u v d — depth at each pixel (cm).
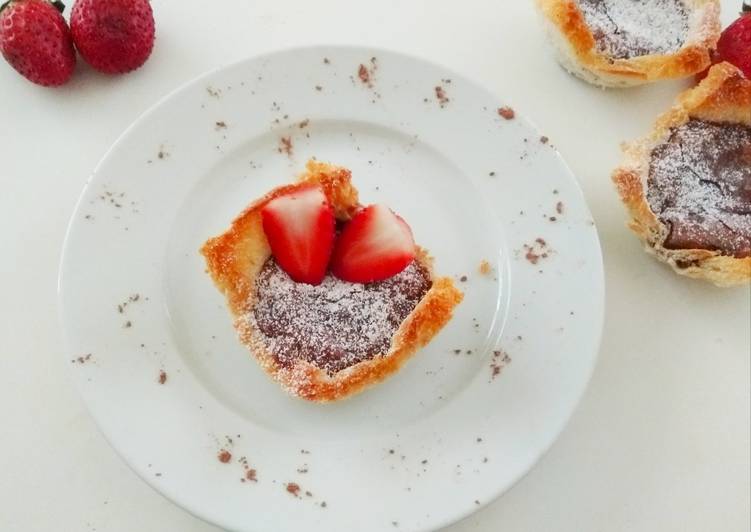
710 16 25
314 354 21
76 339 21
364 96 24
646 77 25
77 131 25
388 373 21
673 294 24
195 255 23
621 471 22
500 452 21
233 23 27
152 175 23
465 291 23
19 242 23
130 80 26
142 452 20
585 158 26
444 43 27
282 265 22
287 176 24
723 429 23
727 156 24
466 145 24
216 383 22
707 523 22
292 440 21
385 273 21
